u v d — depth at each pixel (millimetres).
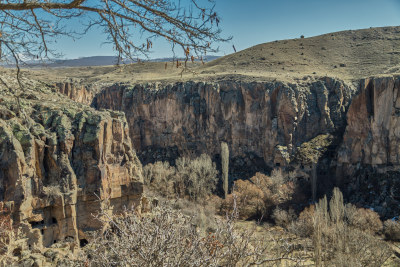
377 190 70438
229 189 74875
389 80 70562
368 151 74125
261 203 62094
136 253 8172
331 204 47375
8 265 20516
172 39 6422
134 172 34312
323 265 30750
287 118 86812
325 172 80125
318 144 84625
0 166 26016
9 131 27078
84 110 34000
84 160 30750
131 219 9609
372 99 74188
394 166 70312
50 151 29094
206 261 8281
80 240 29953
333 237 36500
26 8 5973
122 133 33875
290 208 63812
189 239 9117
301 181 79625
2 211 24219
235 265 8539
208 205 57438
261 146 90812
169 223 8766
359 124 76188
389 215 64188
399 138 69875
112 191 32281
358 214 54594
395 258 41844
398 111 70062
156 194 53562
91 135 30844
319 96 89438
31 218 27359
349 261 30234
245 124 92500
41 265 24016
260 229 51156
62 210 28781
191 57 6445
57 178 29234
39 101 33219
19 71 6340
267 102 89062
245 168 89562
